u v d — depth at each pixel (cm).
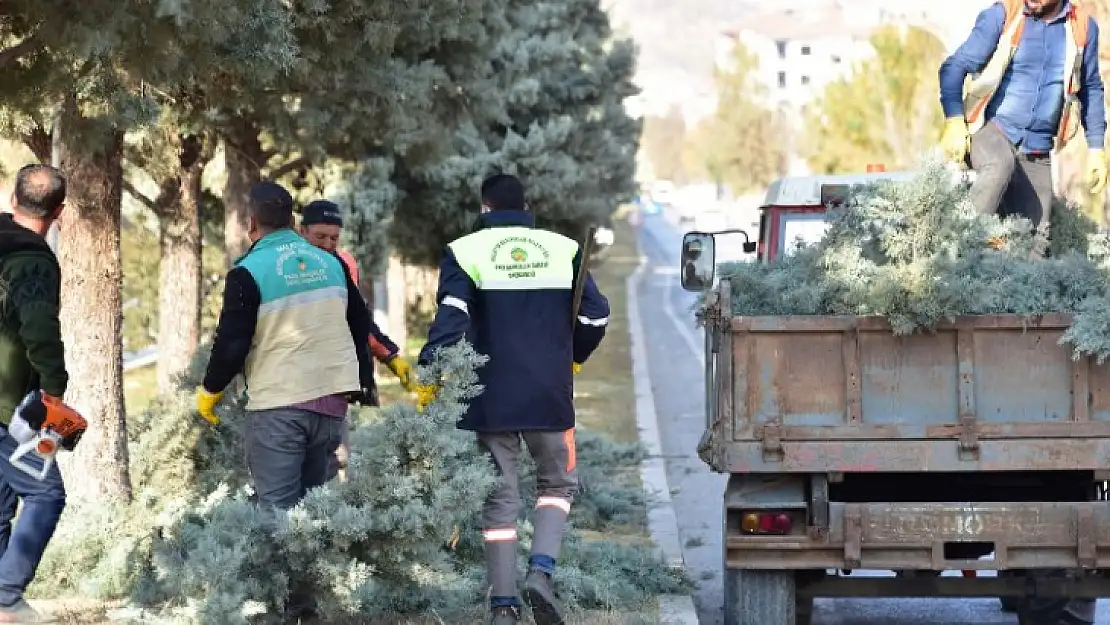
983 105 2203
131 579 1966
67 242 2456
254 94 3023
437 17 3111
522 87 6875
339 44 2883
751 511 1809
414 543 1766
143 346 7650
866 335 1775
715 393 1838
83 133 2262
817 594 1897
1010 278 1786
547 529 1844
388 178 5559
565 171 6681
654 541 2734
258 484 1805
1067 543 1764
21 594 1666
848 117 10994
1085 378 1756
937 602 2386
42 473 1648
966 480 1933
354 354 1838
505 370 1822
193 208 4550
